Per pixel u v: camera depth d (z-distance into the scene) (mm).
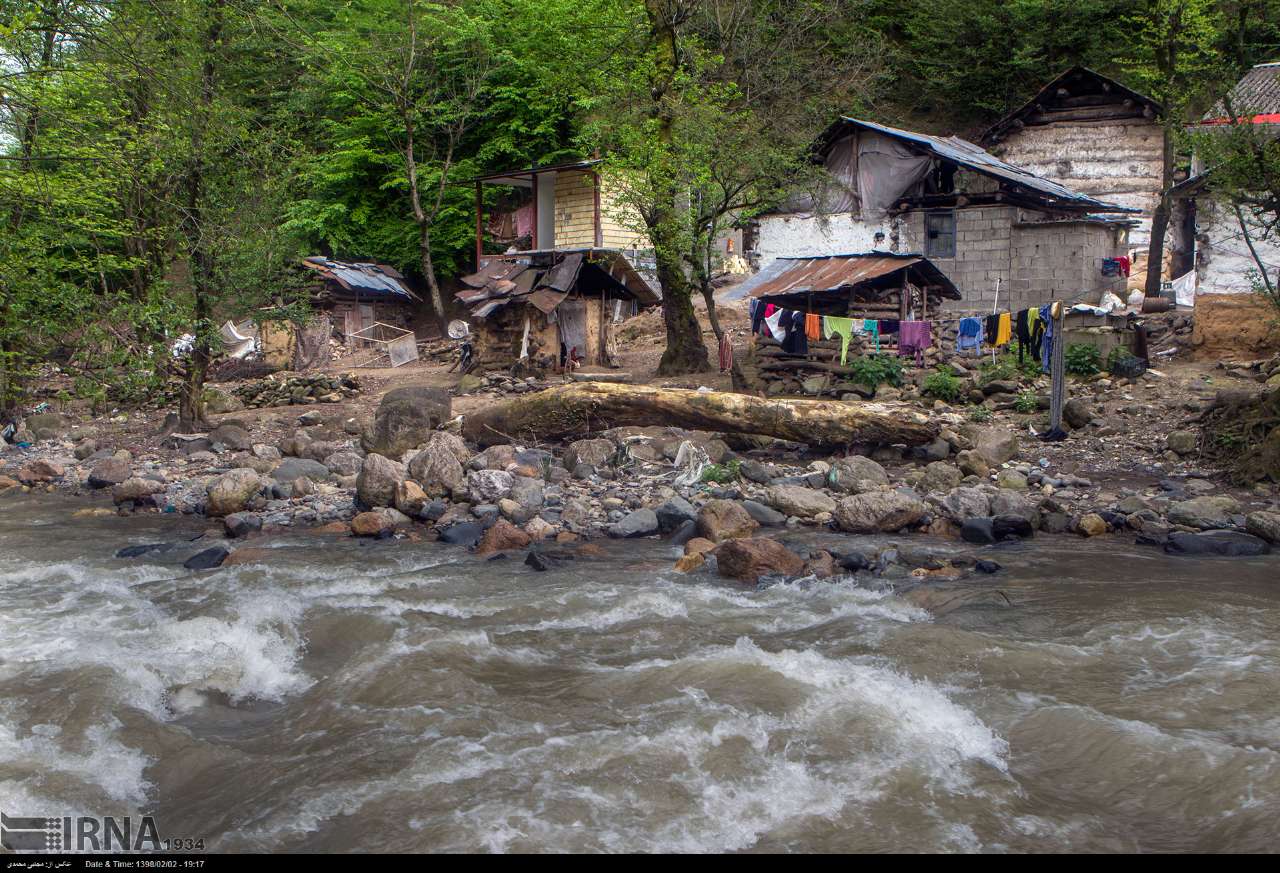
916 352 20188
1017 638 8086
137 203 18922
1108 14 36125
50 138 14570
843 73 34938
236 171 19531
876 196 26672
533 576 10352
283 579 10234
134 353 18359
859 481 14102
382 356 30828
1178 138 17938
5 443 19969
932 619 8695
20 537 12695
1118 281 24828
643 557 11289
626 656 7793
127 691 7141
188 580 10297
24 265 17594
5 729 6547
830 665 7445
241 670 7723
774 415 15938
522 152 35094
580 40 33562
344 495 14680
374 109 36500
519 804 5441
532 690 7082
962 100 38688
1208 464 14844
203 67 18172
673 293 22766
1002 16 37469
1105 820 5340
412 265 37469
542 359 24266
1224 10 27109
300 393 23312
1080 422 16922
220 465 17203
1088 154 30547
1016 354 19547
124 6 13852
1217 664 7332
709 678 7184
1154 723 6371
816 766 5910
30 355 20516
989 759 6055
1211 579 9875
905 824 5270
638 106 22344
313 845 5094
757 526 12531
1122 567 10430
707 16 27797
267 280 20141
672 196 21500
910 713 6613
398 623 8570
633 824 5254
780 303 20469
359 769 5918
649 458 15984
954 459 15602
